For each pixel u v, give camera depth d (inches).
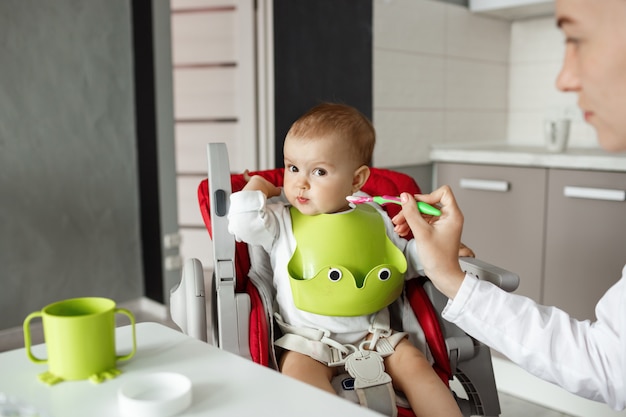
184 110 128.0
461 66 105.0
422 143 99.6
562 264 81.8
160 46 104.2
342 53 91.4
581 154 80.7
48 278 100.6
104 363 25.3
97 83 103.5
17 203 96.3
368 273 40.4
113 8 104.3
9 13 92.4
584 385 30.7
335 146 42.6
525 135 113.3
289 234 43.6
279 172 52.1
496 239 89.3
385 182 52.4
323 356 39.6
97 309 27.2
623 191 74.6
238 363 26.4
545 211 83.0
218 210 38.0
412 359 40.4
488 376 44.1
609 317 31.0
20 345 95.2
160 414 21.3
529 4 97.0
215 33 123.3
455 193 94.7
